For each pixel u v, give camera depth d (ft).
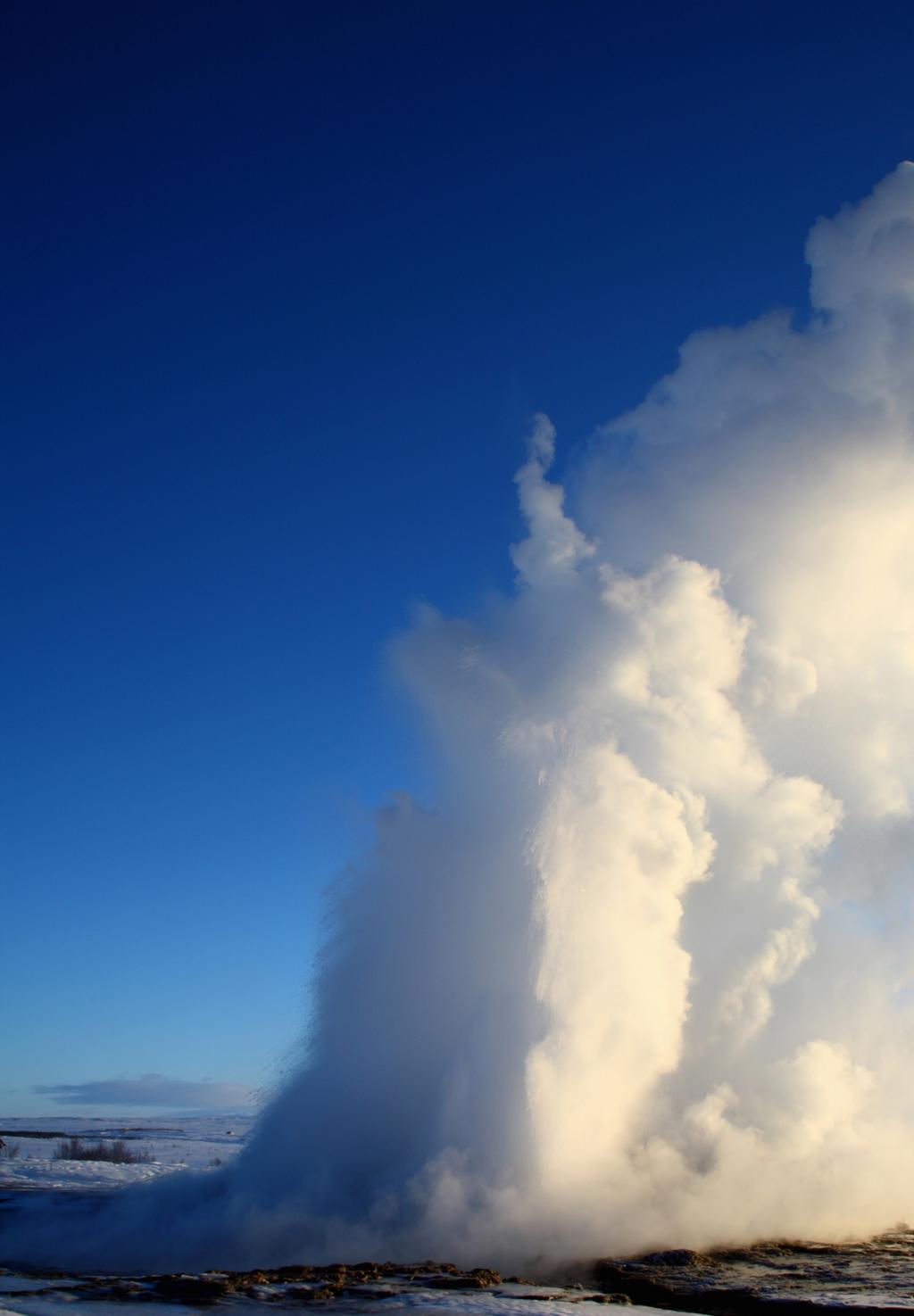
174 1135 288.30
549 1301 50.03
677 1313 47.09
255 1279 55.88
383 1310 48.19
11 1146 181.88
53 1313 48.49
